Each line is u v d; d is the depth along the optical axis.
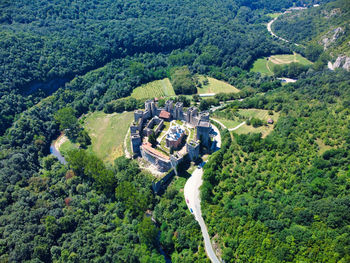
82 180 176.25
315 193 131.75
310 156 153.38
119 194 154.25
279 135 175.75
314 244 106.88
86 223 148.00
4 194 152.12
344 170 139.25
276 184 141.12
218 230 127.38
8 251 126.50
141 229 135.38
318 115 186.62
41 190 163.62
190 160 173.88
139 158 183.75
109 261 128.75
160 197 158.75
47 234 134.88
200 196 149.00
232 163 164.25
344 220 112.25
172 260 129.00
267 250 111.12
